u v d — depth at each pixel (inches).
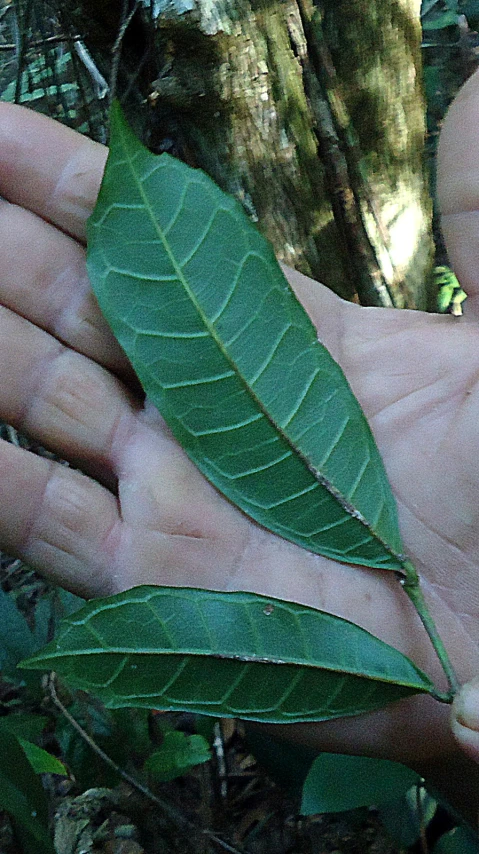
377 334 7.3
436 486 6.9
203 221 6.2
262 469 6.3
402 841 8.2
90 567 7.0
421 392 7.0
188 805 9.9
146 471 6.9
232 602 5.7
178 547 6.9
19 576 12.5
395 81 9.9
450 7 13.9
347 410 6.3
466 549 6.8
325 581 6.8
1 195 7.1
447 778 7.2
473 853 7.9
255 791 10.2
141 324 6.3
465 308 7.2
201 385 6.3
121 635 5.6
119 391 7.1
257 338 6.3
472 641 6.8
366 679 5.7
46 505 6.8
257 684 5.7
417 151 10.6
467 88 6.8
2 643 8.9
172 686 5.6
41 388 7.0
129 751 8.9
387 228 10.6
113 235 6.2
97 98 10.5
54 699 8.4
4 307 7.0
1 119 6.9
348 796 7.0
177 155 9.6
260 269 6.2
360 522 6.2
